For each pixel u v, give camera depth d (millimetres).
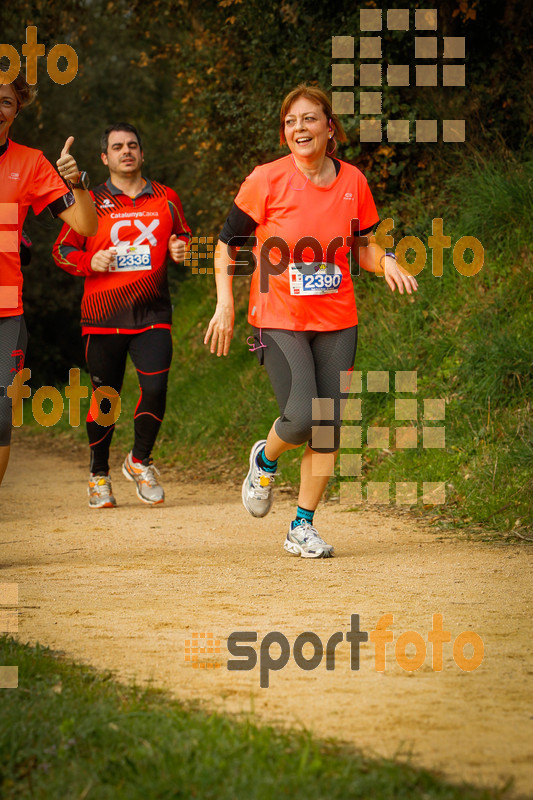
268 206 11797
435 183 25031
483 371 18719
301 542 12352
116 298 16906
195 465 23750
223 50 28984
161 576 11109
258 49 27562
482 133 24656
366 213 12117
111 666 7516
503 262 21391
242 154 30188
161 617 9102
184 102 31234
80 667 7391
